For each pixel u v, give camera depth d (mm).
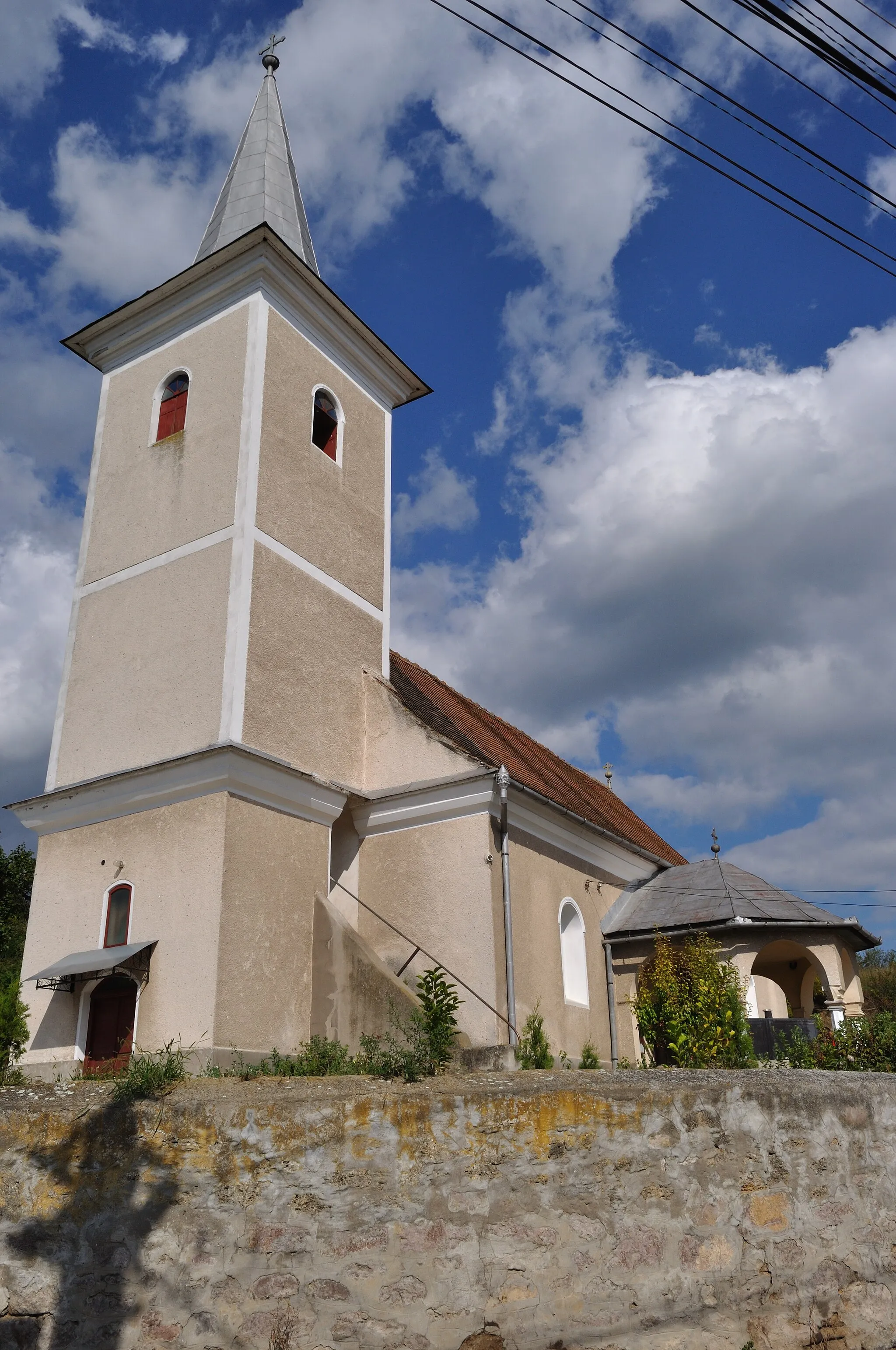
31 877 36781
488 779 14570
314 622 15734
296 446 16375
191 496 15664
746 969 16484
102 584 16141
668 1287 7746
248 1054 12250
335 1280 7168
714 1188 8180
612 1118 8086
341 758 15609
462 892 14406
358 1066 9812
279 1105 7574
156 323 17438
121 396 17578
